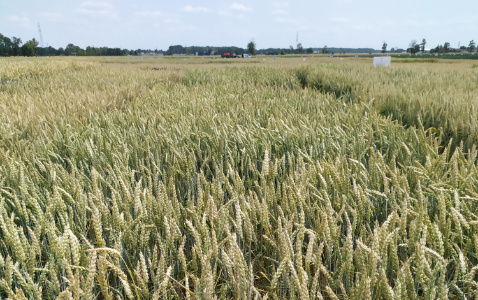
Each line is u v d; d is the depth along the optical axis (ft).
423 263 3.86
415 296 3.97
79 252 4.30
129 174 7.49
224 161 9.77
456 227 4.75
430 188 6.63
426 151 8.69
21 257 4.26
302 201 5.52
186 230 6.13
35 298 4.29
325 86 32.63
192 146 10.29
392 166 7.13
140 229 5.49
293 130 10.58
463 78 34.50
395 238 4.49
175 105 18.17
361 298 3.93
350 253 4.17
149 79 38.47
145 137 10.90
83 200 5.46
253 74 44.57
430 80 28.86
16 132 11.53
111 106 19.36
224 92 24.98
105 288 3.74
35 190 6.18
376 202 6.80
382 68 47.42
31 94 24.58
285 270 4.25
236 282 4.01
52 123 13.20
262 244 5.93
